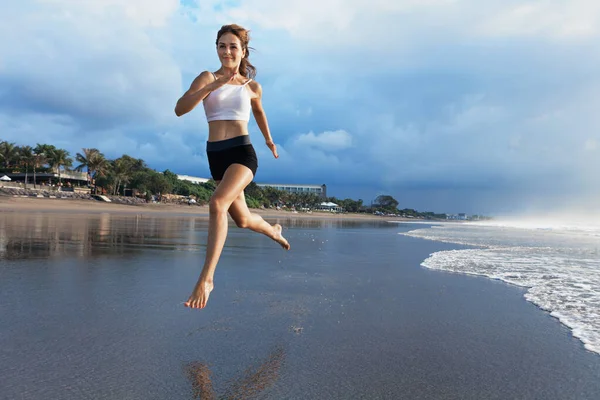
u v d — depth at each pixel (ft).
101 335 12.25
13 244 32.71
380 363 10.96
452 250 43.68
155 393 8.83
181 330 13.03
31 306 15.02
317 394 9.09
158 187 278.46
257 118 11.02
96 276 21.11
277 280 22.31
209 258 9.05
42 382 9.09
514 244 54.60
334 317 15.30
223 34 9.89
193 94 9.10
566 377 10.30
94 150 257.55
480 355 11.74
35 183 234.99
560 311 16.98
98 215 106.42
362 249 42.52
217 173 9.96
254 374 10.01
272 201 431.84
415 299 18.75
